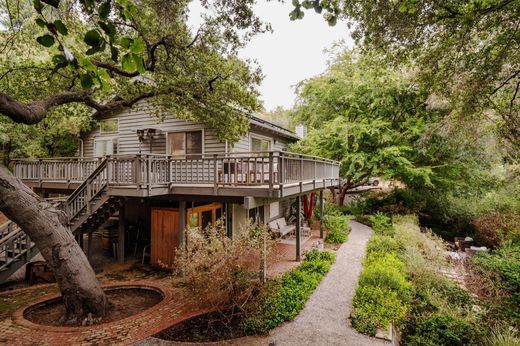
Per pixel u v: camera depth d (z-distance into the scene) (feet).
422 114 49.83
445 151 48.80
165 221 29.96
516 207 43.70
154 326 17.63
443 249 35.32
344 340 16.57
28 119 18.15
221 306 18.53
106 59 24.94
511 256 29.43
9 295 22.54
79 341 16.01
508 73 25.55
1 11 29.48
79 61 6.01
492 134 38.86
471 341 17.20
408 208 55.98
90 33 5.26
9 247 26.71
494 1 18.89
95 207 27.20
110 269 29.45
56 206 27.25
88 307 19.19
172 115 38.60
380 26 21.71
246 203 24.31
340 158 57.16
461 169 51.52
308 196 53.21
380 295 20.36
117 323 18.02
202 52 26.63
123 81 28.91
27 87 27.81
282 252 35.04
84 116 41.22
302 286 23.62
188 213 30.73
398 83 48.60
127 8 5.97
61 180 35.73
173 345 15.71
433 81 26.09
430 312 20.88
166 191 27.25
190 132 37.86
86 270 19.52
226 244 19.34
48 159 37.11
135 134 41.55
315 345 16.05
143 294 23.53
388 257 29.50
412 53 24.57
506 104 30.55
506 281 24.59
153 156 26.22
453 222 52.54
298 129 63.00
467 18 19.07
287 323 18.49
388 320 18.24
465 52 23.31
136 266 30.42
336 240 40.65
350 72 58.95
